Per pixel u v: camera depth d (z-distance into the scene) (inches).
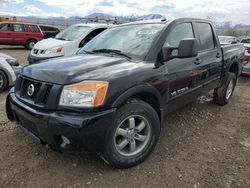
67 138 104.2
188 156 135.4
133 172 119.7
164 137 156.3
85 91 104.3
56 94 105.6
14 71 248.7
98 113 104.4
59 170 119.3
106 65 121.8
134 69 120.8
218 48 195.0
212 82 189.8
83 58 134.7
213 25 194.2
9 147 137.0
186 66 151.4
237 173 121.7
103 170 120.1
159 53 135.8
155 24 153.3
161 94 132.3
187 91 157.1
